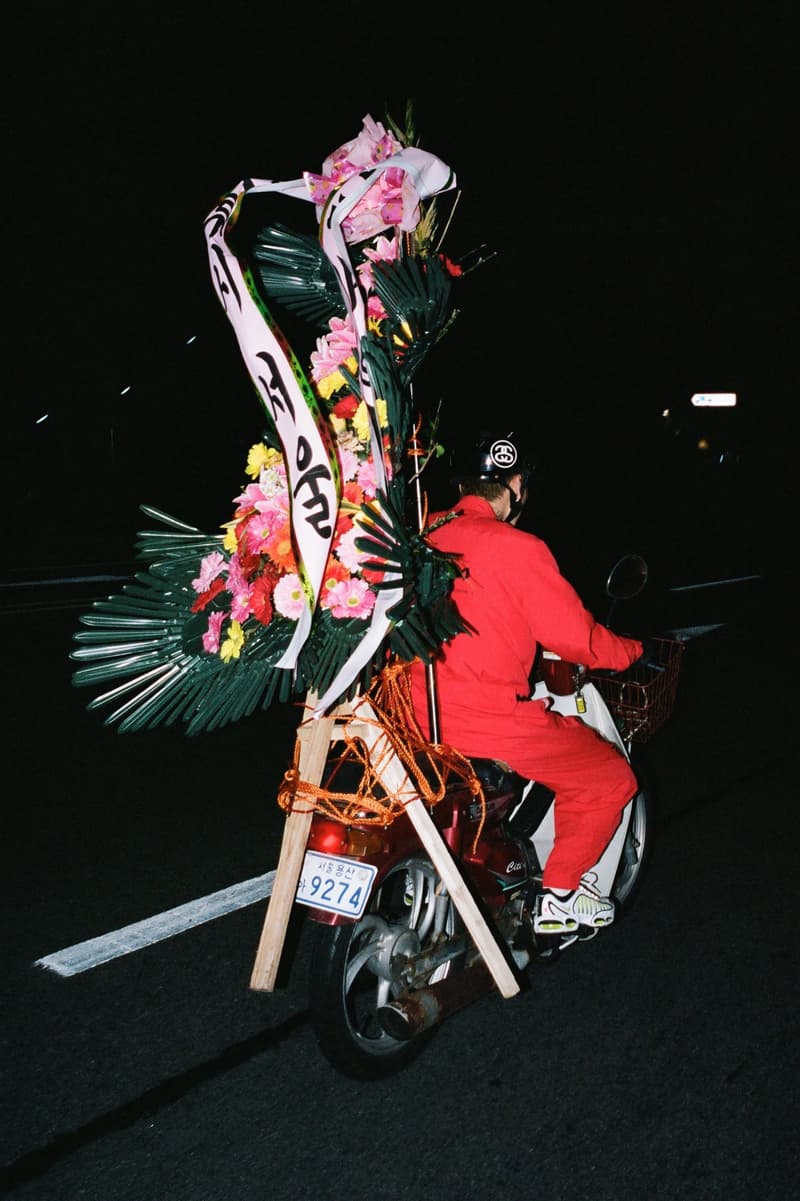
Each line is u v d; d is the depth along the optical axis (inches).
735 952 162.2
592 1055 136.1
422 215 121.7
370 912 128.5
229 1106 125.6
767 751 255.4
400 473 113.7
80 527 670.5
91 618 113.7
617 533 667.4
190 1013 144.3
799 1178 115.8
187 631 115.7
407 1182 114.3
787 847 201.0
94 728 269.7
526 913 140.6
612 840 149.9
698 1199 112.6
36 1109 124.4
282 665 107.2
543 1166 116.8
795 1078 132.3
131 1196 111.5
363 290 117.8
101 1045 136.8
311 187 113.3
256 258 128.0
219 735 265.6
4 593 471.8
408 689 128.2
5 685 309.1
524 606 127.5
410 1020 120.9
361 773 127.1
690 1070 133.4
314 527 105.5
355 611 108.8
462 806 128.2
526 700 136.0
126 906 174.1
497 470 135.2
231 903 175.8
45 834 203.0
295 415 104.2
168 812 215.0
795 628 404.8
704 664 343.3
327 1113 124.6
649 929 168.9
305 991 150.9
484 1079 131.1
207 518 703.7
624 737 163.9
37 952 159.2
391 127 117.0
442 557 116.4
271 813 215.5
